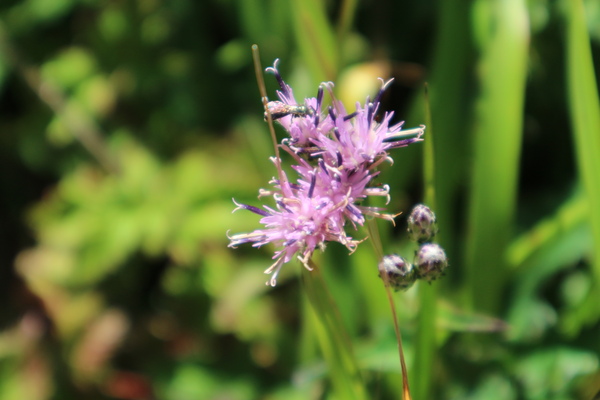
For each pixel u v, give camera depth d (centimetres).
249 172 51
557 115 50
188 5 54
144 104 54
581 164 44
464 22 46
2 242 59
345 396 41
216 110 54
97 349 51
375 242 38
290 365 50
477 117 46
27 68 54
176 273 51
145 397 51
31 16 55
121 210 51
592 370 44
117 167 53
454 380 46
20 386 51
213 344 51
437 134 47
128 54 54
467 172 49
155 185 51
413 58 51
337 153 37
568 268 49
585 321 45
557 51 49
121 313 52
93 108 54
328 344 41
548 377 45
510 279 47
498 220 45
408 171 48
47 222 51
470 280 46
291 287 51
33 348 52
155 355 51
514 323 47
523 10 45
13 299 55
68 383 51
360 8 52
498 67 45
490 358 46
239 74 54
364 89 48
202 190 50
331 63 46
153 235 50
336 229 38
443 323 42
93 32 55
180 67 54
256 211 38
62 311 51
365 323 48
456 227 51
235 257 50
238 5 51
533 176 51
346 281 48
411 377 42
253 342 50
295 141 38
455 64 46
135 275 52
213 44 55
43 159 55
